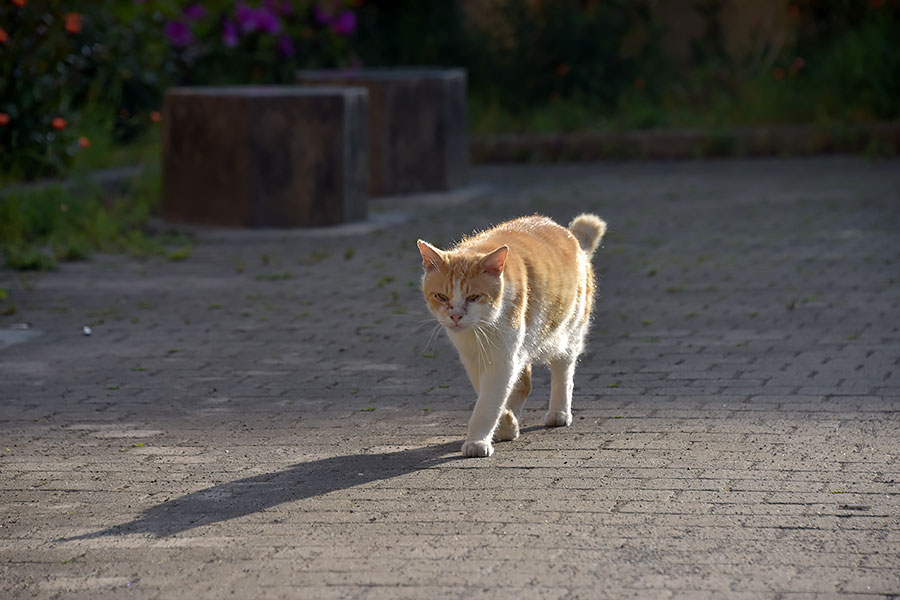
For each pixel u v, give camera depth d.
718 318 12.16
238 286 14.23
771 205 19.42
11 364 10.75
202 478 7.66
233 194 18.00
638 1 30.03
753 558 6.19
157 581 6.09
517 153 27.06
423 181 21.62
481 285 7.66
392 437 8.50
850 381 9.62
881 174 22.45
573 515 6.84
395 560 6.25
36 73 19.47
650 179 23.22
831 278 13.89
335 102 17.89
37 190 17.75
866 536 6.45
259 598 5.84
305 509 7.05
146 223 18.55
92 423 8.96
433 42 30.27
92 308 13.08
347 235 17.66
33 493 7.44
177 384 10.08
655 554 6.26
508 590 5.86
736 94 28.58
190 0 26.33
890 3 28.91
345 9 29.41
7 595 5.97
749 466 7.62
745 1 29.81
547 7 29.78
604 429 8.56
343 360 10.84
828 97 27.09
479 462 7.88
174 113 18.34
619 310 12.68
